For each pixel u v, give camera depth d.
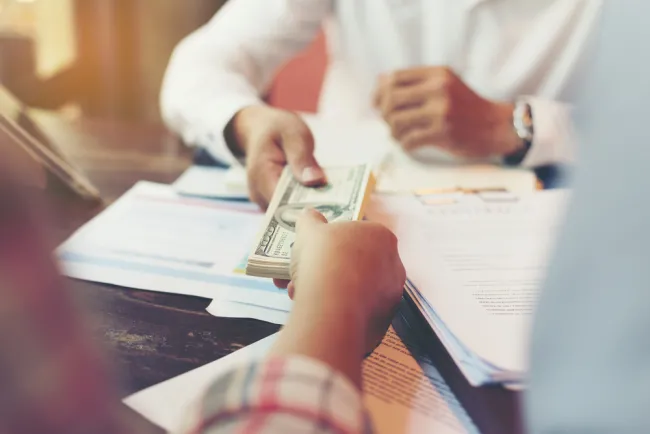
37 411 0.16
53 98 1.63
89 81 1.79
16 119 0.68
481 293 0.47
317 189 0.63
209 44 1.02
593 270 0.22
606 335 0.21
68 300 0.16
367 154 0.87
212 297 0.53
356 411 0.28
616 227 0.21
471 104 0.88
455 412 0.38
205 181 0.78
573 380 0.22
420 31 1.17
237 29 1.05
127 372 0.42
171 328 0.48
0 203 0.15
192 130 0.90
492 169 0.84
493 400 0.37
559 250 0.24
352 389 0.29
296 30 1.08
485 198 0.69
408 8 1.14
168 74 1.01
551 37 1.07
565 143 0.84
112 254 0.59
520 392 0.38
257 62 1.06
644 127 0.21
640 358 0.21
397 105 0.89
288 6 1.05
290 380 0.28
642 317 0.21
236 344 0.46
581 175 0.23
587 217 0.22
